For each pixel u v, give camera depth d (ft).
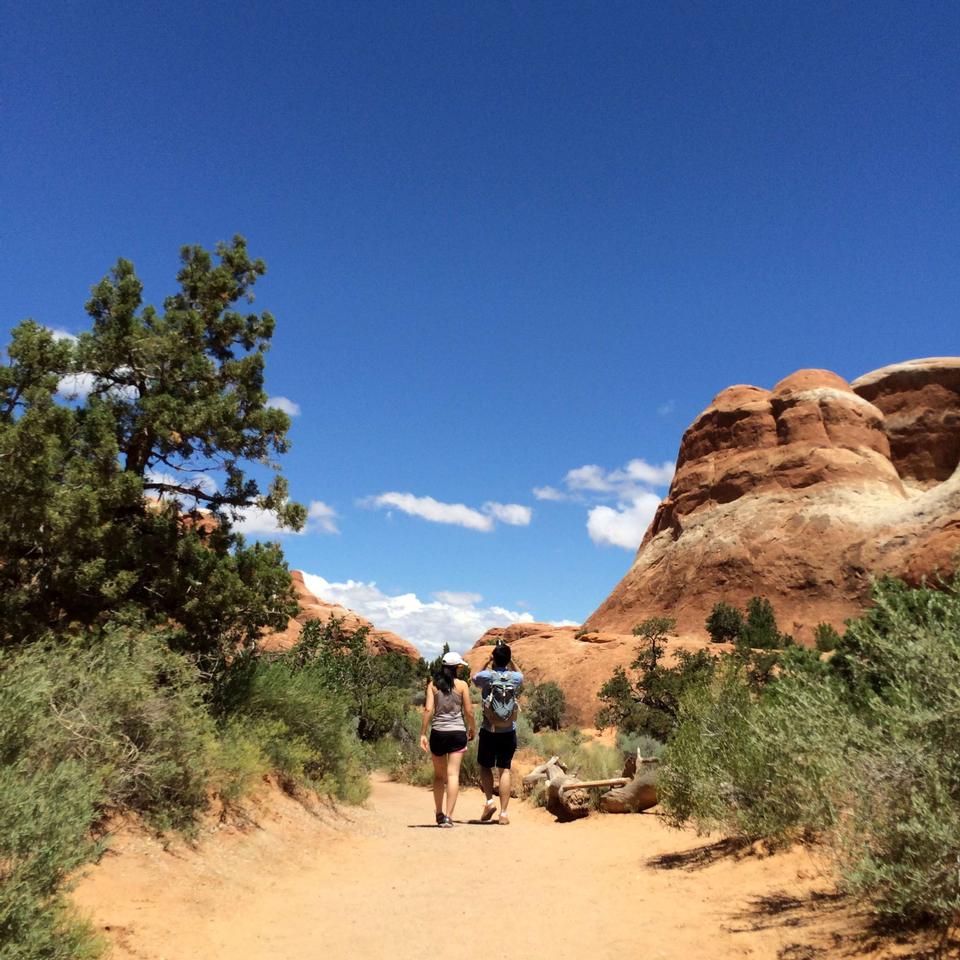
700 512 363.15
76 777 11.64
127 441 29.71
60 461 25.41
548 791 36.55
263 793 25.14
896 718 11.43
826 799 13.71
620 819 31.63
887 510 305.12
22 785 10.63
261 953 12.99
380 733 70.59
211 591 27.96
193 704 21.57
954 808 10.59
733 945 12.17
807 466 341.62
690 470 385.70
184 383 31.32
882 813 11.39
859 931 11.49
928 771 10.73
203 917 14.69
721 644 218.18
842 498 321.52
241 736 25.27
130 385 31.04
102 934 12.30
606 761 54.34
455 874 20.33
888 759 11.41
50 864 10.07
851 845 12.21
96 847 11.13
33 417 23.90
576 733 101.91
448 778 28.60
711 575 321.52
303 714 31.01
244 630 30.19
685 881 17.38
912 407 386.73
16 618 24.48
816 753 14.23
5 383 25.38
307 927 14.82
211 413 29.19
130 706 18.01
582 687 198.70
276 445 31.65
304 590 215.31
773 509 332.60
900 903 10.73
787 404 371.35
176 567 28.02
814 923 12.42
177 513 30.30
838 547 299.58
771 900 14.43
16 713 13.00
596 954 12.73
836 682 15.16
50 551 25.82
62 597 26.43
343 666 69.36
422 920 15.47
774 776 18.44
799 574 298.56
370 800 41.27
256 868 19.08
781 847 18.02
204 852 18.54
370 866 21.42
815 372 388.78
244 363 31.42
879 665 12.95
